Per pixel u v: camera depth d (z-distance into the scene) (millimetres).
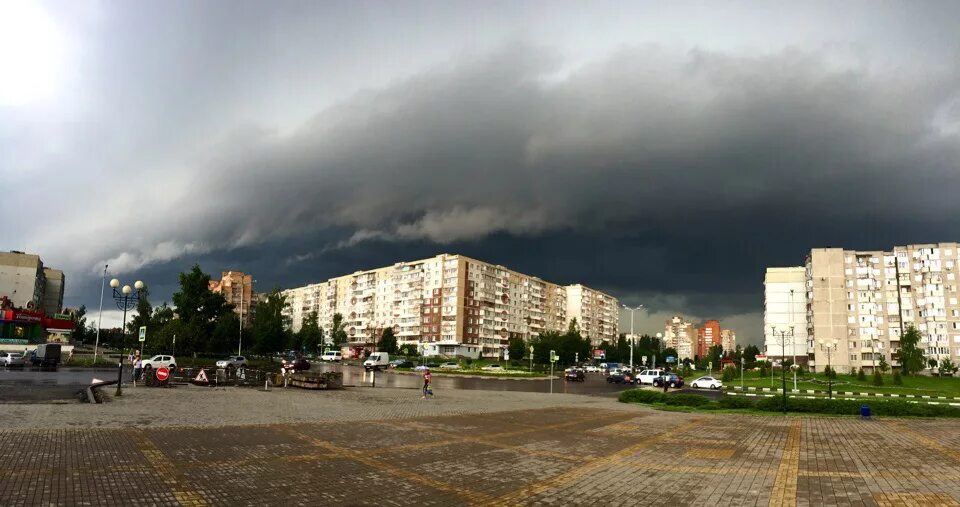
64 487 9844
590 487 11352
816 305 113562
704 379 61250
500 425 21094
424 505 9742
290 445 14953
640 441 17812
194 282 73500
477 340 146125
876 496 10836
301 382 38750
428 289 147875
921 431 21125
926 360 99875
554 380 70875
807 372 92938
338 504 9609
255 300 170875
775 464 14086
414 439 16906
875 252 113312
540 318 171250
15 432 15125
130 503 9102
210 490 10109
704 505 10148
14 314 92562
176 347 71375
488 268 151625
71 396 26906
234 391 34094
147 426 17266
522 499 10328
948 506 10109
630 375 69875
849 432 20688
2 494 9297
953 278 108188
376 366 86938
